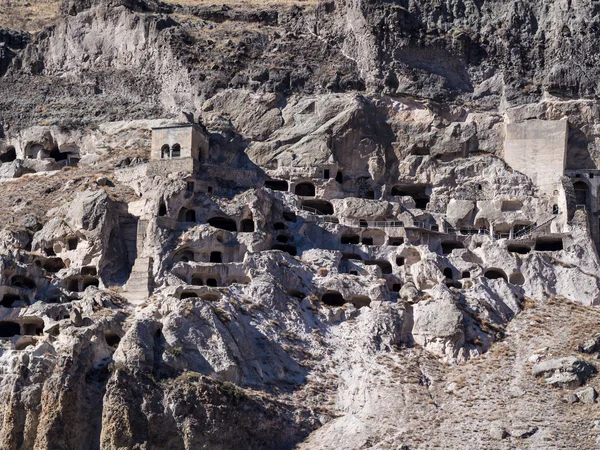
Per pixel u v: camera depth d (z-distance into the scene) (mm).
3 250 101250
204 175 108688
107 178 110375
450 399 89688
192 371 87250
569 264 105812
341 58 121000
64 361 85875
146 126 117375
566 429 84438
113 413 83250
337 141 113812
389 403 88750
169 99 120000
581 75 118625
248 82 118125
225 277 100062
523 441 83500
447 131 115688
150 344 87875
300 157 112875
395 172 114562
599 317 99688
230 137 114375
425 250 105625
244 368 90250
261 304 97062
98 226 101875
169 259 100688
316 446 85188
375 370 92625
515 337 97188
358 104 114688
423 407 88500
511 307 101312
